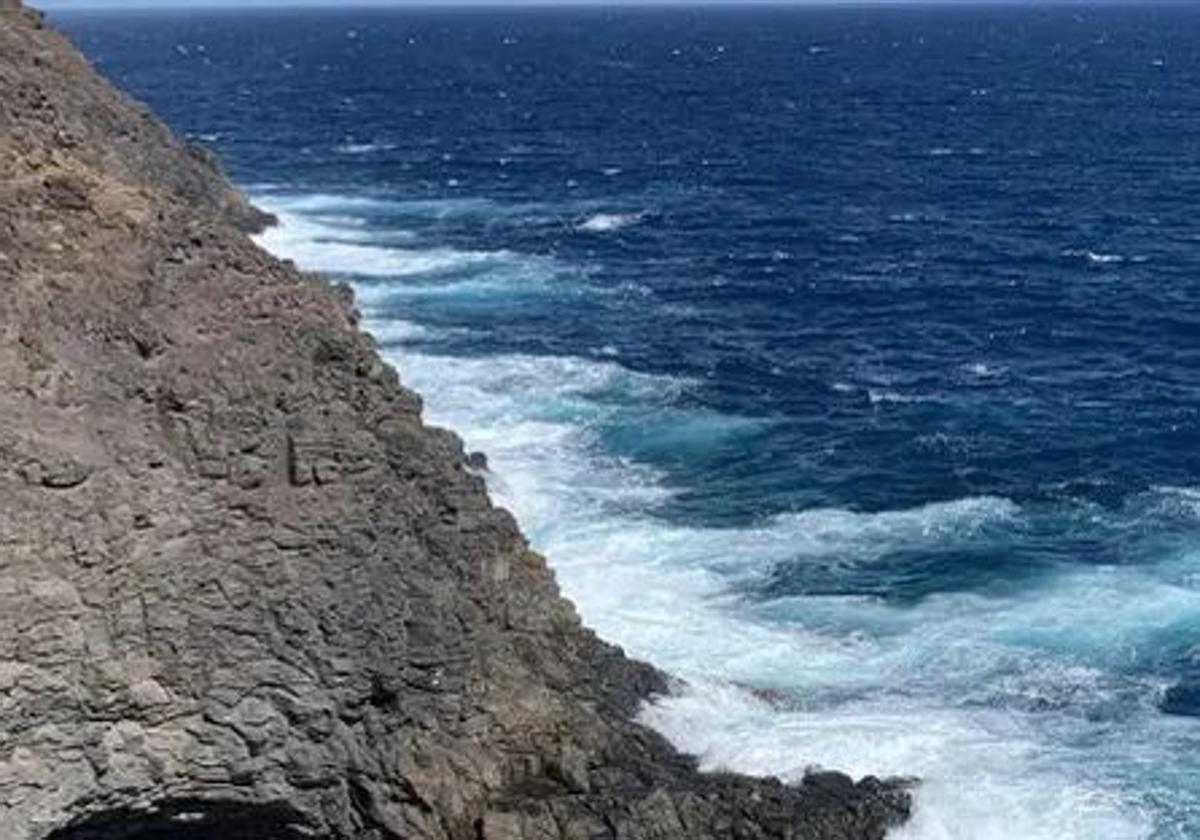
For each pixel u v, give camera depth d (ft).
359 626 91.45
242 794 90.89
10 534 81.76
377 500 94.58
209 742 88.84
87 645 83.71
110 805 86.94
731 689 113.50
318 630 90.58
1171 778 105.91
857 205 357.20
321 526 91.71
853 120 549.13
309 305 102.42
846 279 272.31
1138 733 111.65
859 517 152.76
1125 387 205.77
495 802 93.09
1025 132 507.30
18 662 81.71
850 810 97.96
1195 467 172.96
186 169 209.97
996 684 117.91
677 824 93.91
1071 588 136.46
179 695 87.40
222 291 98.48
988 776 104.78
